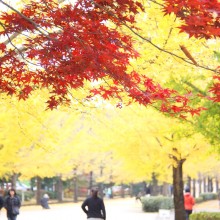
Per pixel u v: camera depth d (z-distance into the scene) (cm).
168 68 901
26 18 556
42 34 607
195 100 1166
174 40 835
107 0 579
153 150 2006
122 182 5953
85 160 4603
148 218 3041
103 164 5197
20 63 676
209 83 1132
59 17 592
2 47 654
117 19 589
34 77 695
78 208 4384
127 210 3991
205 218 1848
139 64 863
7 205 1842
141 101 629
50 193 6366
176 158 2023
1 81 721
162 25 820
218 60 1005
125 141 2025
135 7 600
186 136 1465
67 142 3309
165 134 1908
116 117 1992
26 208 4312
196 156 1977
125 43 640
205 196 5803
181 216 2042
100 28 596
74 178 5791
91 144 2850
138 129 1933
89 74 635
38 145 1559
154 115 1831
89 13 596
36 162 3145
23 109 1150
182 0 471
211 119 1308
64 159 3359
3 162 2389
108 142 2094
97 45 599
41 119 1342
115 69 616
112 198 7188
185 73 1004
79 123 3353
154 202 3741
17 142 2044
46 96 1016
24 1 805
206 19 473
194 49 878
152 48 843
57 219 3022
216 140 1348
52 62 623
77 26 595
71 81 673
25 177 3375
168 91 636
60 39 592
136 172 2320
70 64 621
